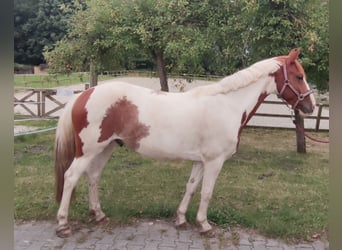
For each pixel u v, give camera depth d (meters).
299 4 5.61
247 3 5.50
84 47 6.93
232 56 6.37
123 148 6.77
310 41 5.47
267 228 3.60
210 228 3.53
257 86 3.49
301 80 3.50
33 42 29.66
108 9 6.41
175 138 3.31
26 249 3.20
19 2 29.30
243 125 3.53
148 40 6.24
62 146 3.39
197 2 6.61
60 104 9.92
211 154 3.38
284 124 10.35
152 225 3.72
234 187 4.84
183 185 4.87
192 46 6.00
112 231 3.58
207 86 3.47
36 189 4.55
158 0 6.30
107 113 3.28
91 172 3.65
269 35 5.71
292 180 5.24
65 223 3.42
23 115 10.15
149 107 3.32
